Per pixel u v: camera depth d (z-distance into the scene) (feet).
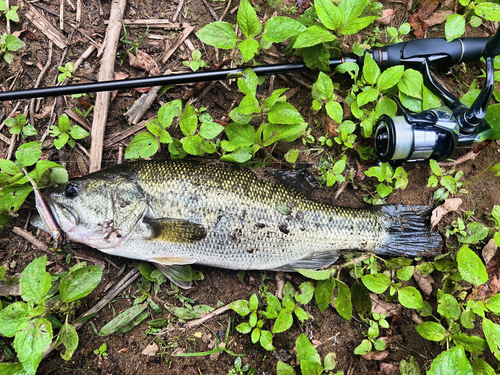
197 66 1.37
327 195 1.44
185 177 1.23
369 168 1.35
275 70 1.31
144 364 1.31
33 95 1.21
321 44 1.30
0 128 1.36
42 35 1.39
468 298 1.32
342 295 1.27
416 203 1.43
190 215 1.23
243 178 1.26
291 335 1.36
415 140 1.24
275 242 1.26
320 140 1.38
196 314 1.35
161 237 1.23
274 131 1.30
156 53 1.43
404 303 1.27
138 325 1.34
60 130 1.31
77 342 1.19
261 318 1.37
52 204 1.22
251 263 1.27
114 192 1.23
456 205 1.37
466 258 1.21
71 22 1.40
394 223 1.34
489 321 1.20
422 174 1.44
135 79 1.24
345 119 1.44
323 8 1.24
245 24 1.24
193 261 1.27
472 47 1.29
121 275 1.36
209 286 1.38
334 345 1.37
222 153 1.39
